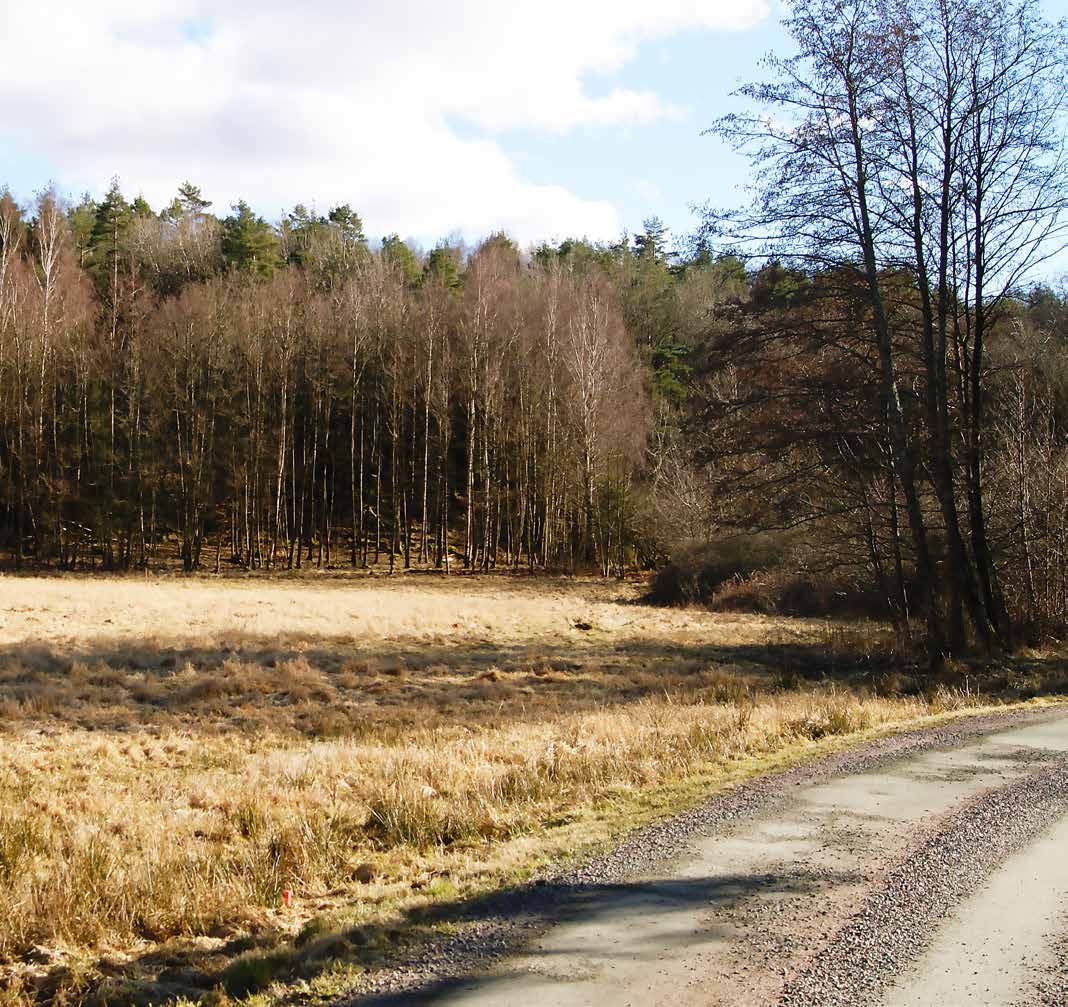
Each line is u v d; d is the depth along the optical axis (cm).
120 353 5481
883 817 739
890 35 1867
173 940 592
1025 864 619
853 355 1959
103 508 5278
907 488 1945
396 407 5666
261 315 5578
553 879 617
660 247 8706
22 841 786
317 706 1603
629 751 1038
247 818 865
